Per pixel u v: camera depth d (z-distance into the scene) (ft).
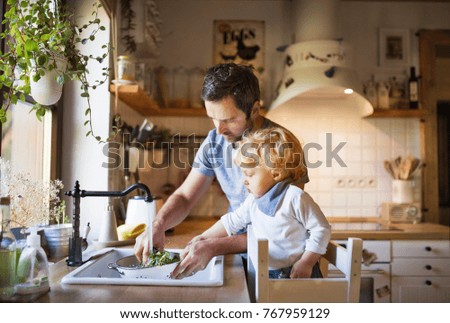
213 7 10.21
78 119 6.67
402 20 10.18
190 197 5.18
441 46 10.35
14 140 6.16
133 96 7.29
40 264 3.09
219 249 3.99
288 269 3.80
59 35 4.08
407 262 7.86
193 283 3.37
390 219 9.34
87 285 3.39
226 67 4.16
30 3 4.27
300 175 4.10
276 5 10.20
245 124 4.27
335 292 3.18
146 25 7.75
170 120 9.96
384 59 10.07
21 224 4.49
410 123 10.09
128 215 6.55
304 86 8.09
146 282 3.39
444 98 11.44
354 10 10.17
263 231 3.93
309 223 3.69
